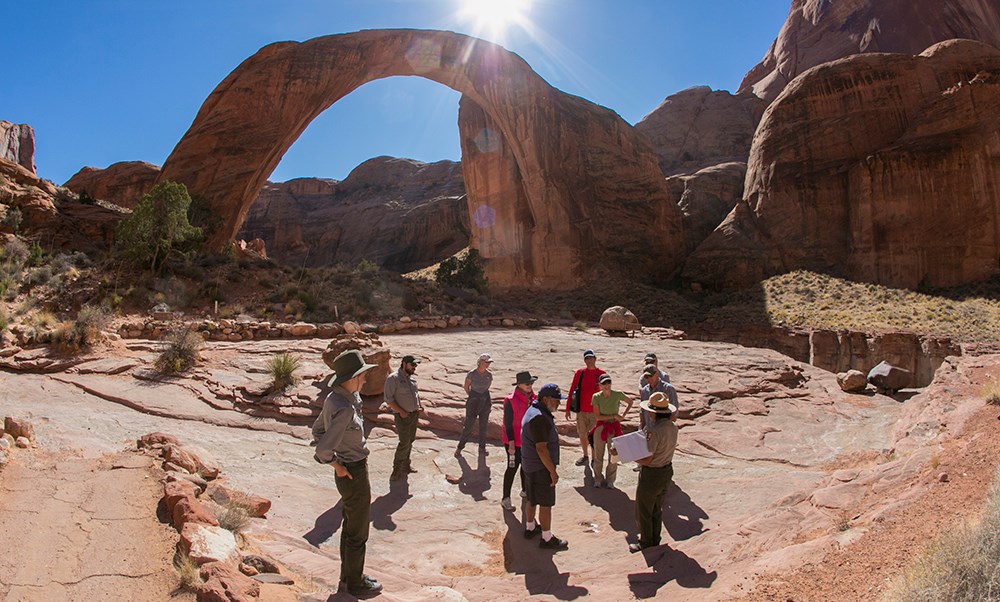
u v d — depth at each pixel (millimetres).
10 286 16312
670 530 6328
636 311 37438
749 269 42062
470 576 5375
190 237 20969
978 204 37156
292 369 11000
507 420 6898
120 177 56469
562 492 7617
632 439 5391
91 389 10055
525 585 4992
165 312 16281
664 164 70750
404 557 5734
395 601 4258
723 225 45688
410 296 23234
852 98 43188
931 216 37844
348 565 4309
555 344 17344
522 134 42000
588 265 41500
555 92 45375
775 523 4941
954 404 7684
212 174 34062
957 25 73312
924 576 2893
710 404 12047
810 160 43344
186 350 11977
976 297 34188
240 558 4301
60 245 22484
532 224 44094
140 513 4773
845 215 41500
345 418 4301
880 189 39188
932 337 29078
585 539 6164
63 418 8367
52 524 4484
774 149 44969
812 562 3777
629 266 42812
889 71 43000
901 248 38000
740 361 15719
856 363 30406
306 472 7652
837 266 40406
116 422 8555
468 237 79500
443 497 7297
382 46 40125
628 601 4238
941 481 4445
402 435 7723
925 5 74312
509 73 42188
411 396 7711
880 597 3049
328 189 106688
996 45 75000
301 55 38125
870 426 10914
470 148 48156
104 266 19406
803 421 11289
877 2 77000
